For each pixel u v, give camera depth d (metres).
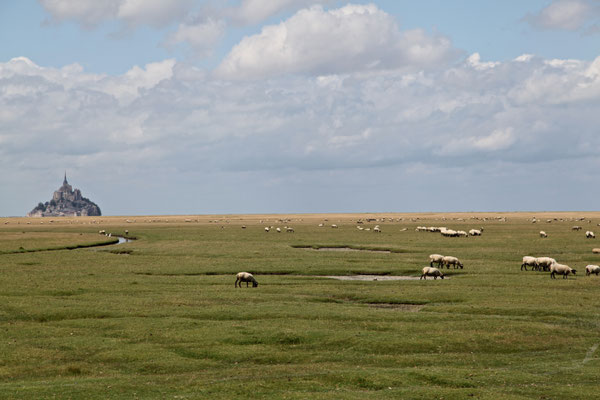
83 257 91.00
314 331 40.31
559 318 45.53
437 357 35.44
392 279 68.94
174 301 52.44
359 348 37.16
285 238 130.62
